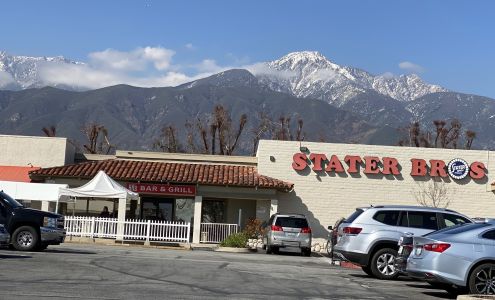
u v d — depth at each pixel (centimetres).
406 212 1878
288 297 1338
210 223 3594
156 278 1553
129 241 3153
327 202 3719
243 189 3662
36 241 2217
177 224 3219
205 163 3994
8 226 2208
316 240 3681
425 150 3747
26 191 3009
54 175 3628
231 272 1777
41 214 2239
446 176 3728
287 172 3753
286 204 3722
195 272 1730
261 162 3772
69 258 1950
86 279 1462
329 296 1386
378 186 3728
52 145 3894
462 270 1438
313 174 3747
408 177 3731
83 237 3148
